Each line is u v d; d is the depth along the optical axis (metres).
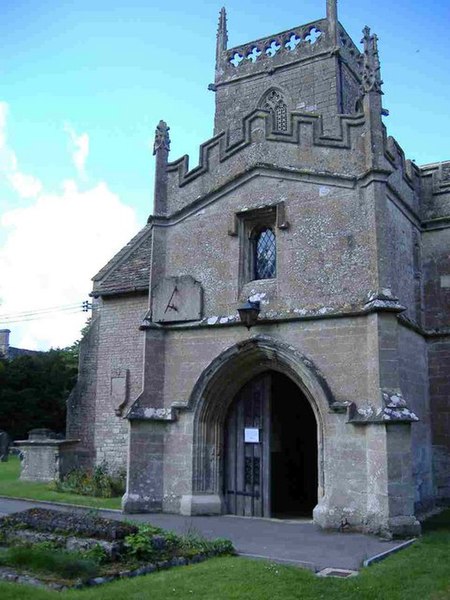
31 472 20.39
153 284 15.33
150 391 14.59
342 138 13.59
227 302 14.34
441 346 15.16
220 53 26.31
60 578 7.18
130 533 8.57
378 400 11.70
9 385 45.31
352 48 25.28
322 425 12.34
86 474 18.47
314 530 11.74
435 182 16.05
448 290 15.34
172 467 14.05
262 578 7.37
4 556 7.79
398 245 13.97
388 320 12.09
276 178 14.23
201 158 15.46
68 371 49.00
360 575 7.98
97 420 20.06
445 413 14.91
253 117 14.91
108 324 20.56
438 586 7.52
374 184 12.84
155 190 15.81
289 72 24.25
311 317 12.96
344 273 12.94
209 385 13.95
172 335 14.88
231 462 14.27
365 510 11.55
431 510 14.23
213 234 14.89
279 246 13.88
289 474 17.94
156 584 7.07
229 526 12.20
